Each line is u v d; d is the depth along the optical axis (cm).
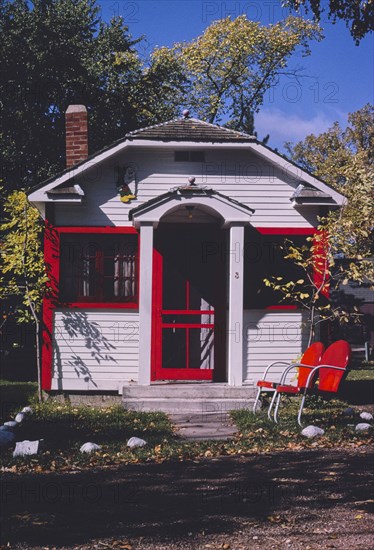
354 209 1554
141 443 1008
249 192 1537
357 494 722
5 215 1969
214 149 1523
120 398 1512
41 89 2905
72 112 1683
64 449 982
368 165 4153
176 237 1529
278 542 579
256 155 1540
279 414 1280
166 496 723
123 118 3197
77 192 1482
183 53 3816
